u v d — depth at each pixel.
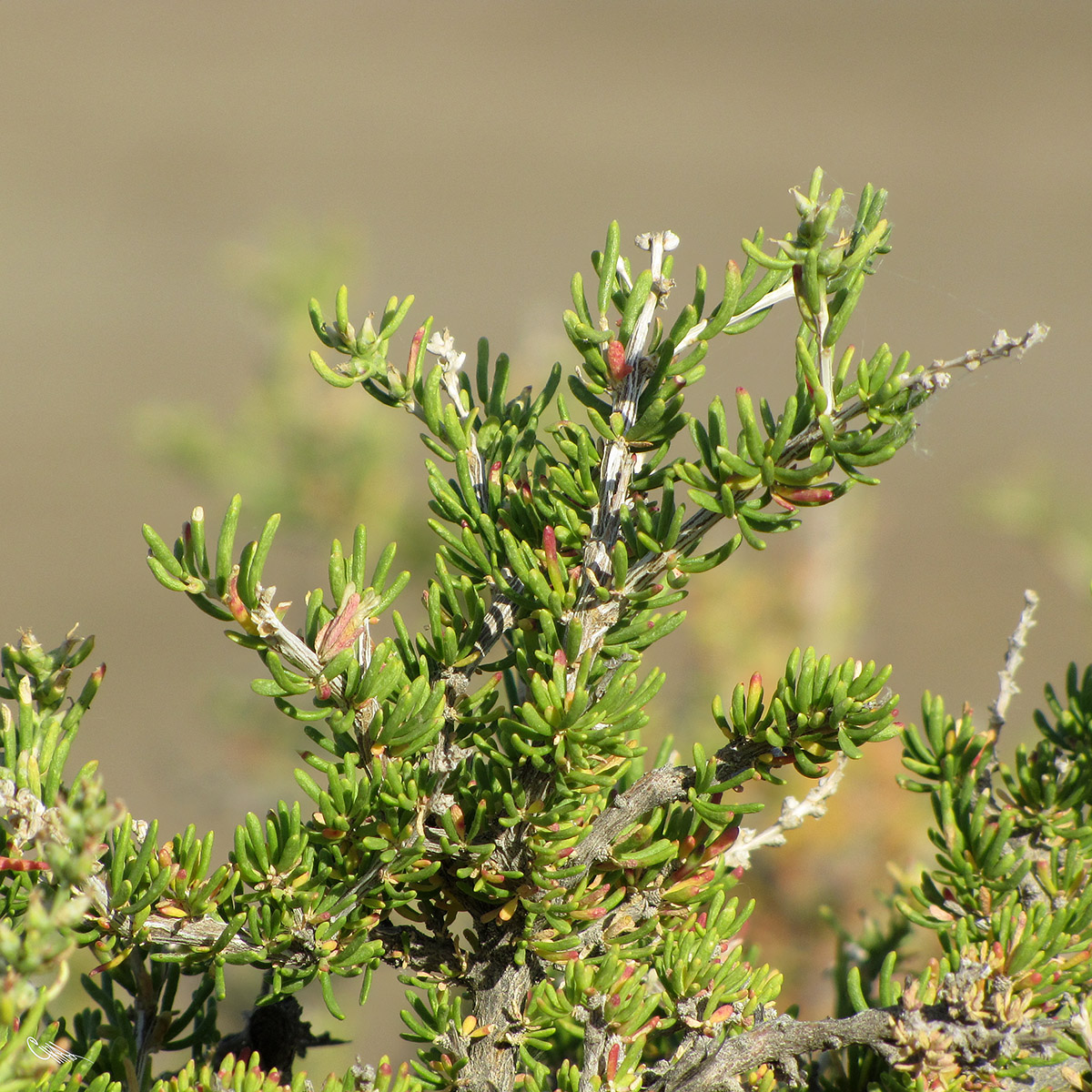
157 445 4.28
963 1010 1.74
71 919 1.69
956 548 12.94
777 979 1.76
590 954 1.76
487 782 1.75
